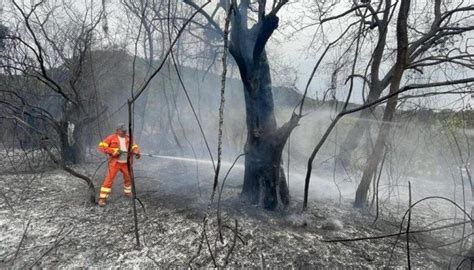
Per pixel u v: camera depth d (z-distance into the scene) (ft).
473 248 13.94
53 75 33.73
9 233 15.23
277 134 18.65
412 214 21.86
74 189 22.84
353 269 13.56
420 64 20.65
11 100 29.27
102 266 12.74
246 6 19.90
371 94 27.91
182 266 12.94
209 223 16.90
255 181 20.01
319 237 16.30
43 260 12.98
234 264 13.28
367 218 19.99
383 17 25.32
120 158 19.95
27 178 25.59
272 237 15.79
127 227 16.20
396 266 13.92
